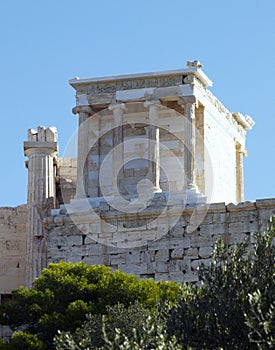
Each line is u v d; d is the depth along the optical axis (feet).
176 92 379.14
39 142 392.88
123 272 364.17
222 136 398.83
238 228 360.69
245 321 248.52
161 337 242.17
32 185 390.01
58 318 314.35
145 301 316.19
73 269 331.77
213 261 263.90
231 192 405.39
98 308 315.78
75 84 386.93
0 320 322.14
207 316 254.47
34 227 383.24
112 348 245.24
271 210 359.25
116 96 383.04
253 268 258.78
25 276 379.76
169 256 363.15
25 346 309.83
